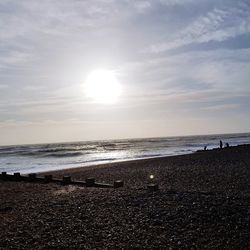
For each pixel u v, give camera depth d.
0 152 98.06
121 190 17.80
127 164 38.53
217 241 9.08
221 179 21.70
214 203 12.92
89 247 9.09
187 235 9.62
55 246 9.29
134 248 8.84
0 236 10.41
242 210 11.73
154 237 9.60
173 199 14.09
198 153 48.72
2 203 16.33
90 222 11.50
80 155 71.56
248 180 20.67
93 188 19.92
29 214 13.35
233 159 35.50
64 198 16.44
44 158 64.06
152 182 22.41
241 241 9.02
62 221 11.84
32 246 9.36
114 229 10.55
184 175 24.95
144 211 12.42
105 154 72.81
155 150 79.75
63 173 31.98
